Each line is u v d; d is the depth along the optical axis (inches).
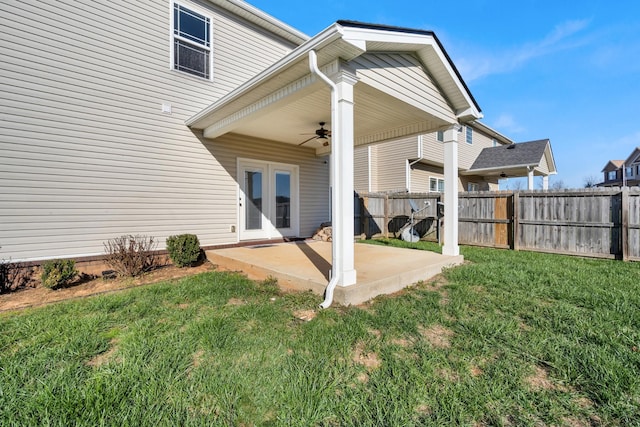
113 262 173.9
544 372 74.0
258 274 163.9
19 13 158.4
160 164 208.2
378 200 368.2
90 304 121.6
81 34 176.9
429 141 490.9
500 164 522.9
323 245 247.8
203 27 228.7
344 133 125.0
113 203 189.2
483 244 288.7
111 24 187.3
